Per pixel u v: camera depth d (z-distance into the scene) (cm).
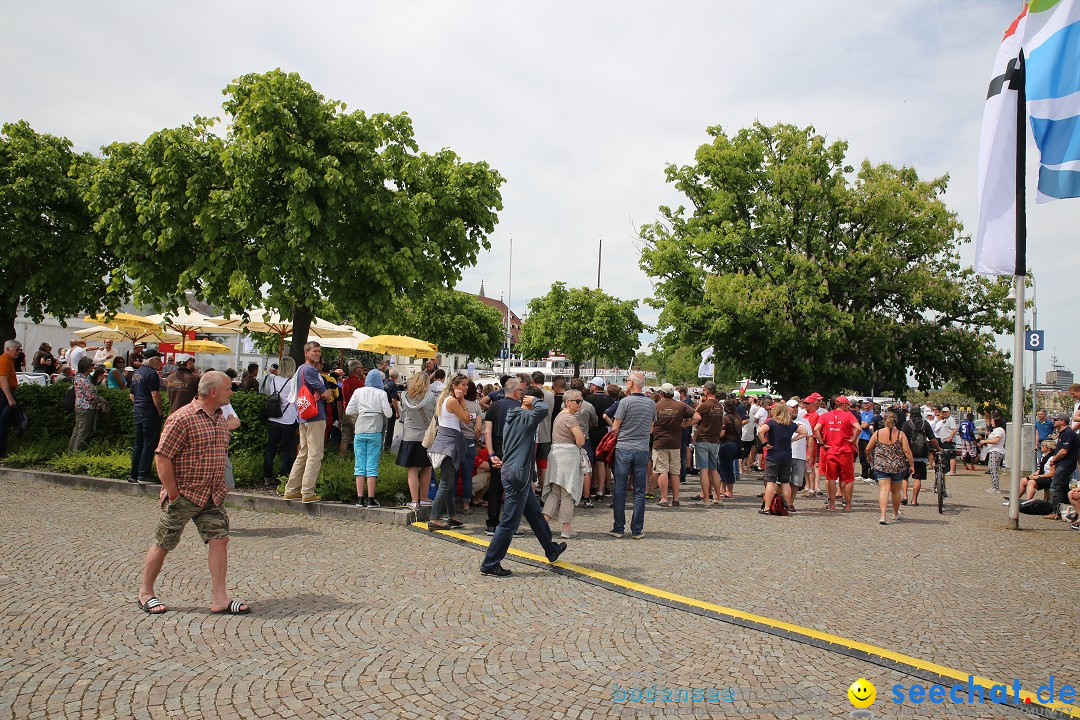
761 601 620
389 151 1322
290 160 1174
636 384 905
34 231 1506
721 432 1223
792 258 2691
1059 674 474
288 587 606
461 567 696
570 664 466
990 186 1061
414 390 918
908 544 898
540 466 1142
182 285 1227
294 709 390
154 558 529
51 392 1313
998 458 1620
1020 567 780
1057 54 887
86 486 1027
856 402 1775
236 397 1134
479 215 1491
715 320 2691
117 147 1390
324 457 1173
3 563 639
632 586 645
